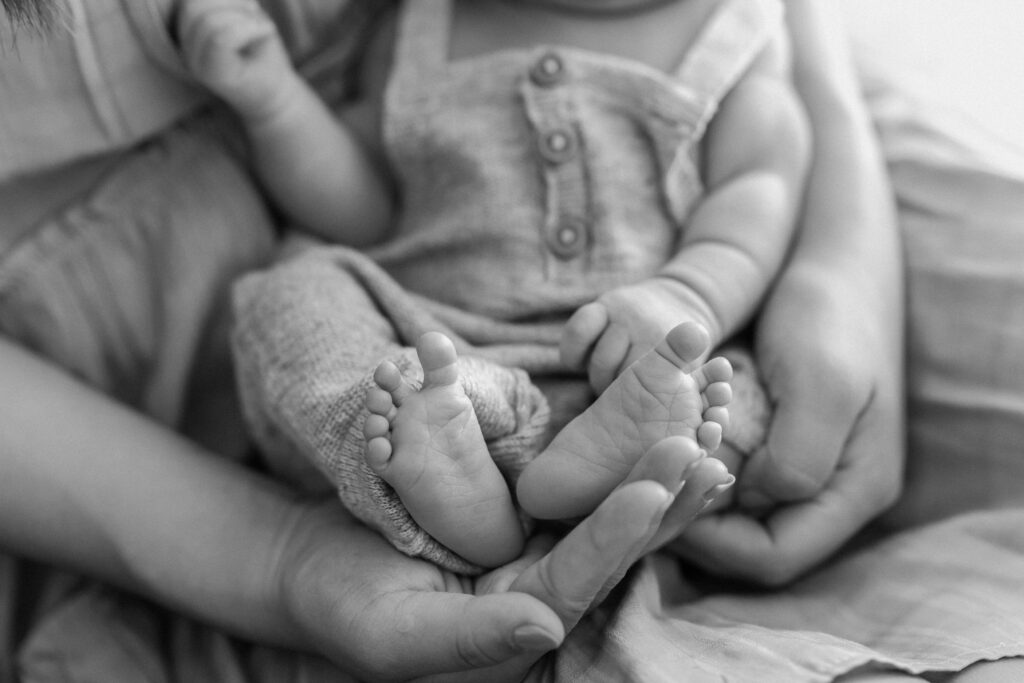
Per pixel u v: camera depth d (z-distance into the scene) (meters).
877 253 0.72
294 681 0.66
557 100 0.72
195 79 0.73
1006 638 0.61
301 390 0.64
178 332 0.75
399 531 0.61
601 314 0.65
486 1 0.76
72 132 0.71
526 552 0.63
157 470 0.68
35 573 0.71
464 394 0.60
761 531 0.68
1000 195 0.74
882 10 0.86
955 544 0.67
